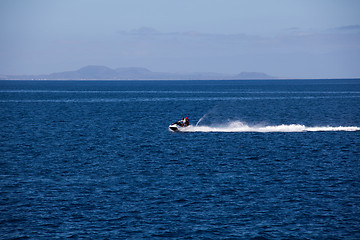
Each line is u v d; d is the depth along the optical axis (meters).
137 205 81.31
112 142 152.12
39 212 77.44
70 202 82.75
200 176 102.38
